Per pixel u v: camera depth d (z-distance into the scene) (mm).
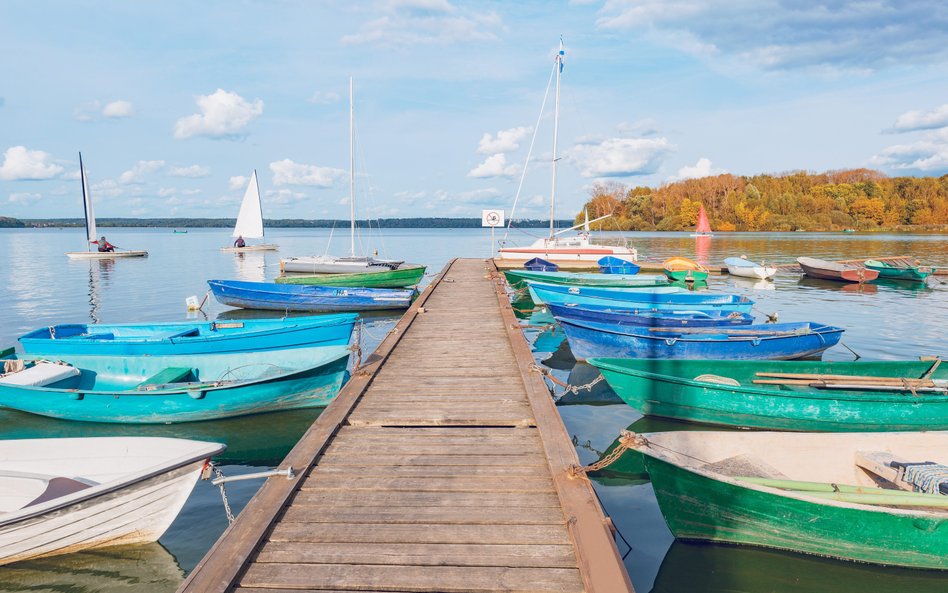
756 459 6742
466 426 6793
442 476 5426
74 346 10820
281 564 4078
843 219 93812
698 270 27969
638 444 5262
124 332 12711
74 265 40281
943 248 51094
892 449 6812
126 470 6570
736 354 11680
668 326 13727
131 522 5801
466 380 8594
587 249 31859
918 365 9680
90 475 6602
